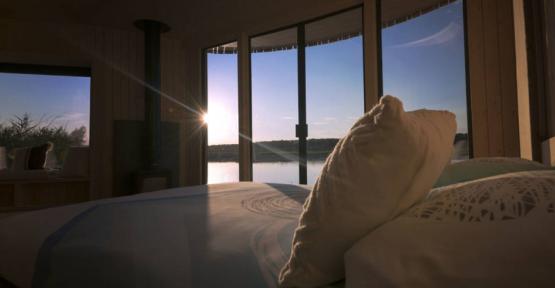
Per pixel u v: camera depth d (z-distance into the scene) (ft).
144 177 13.87
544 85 6.35
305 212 2.11
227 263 2.53
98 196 14.34
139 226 3.42
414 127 1.79
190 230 3.27
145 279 2.49
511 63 9.36
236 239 3.00
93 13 13.17
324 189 2.00
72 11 12.96
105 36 14.82
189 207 4.32
